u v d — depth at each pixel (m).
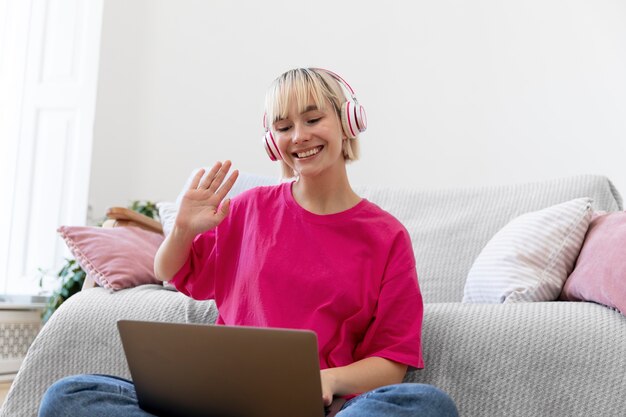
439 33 3.86
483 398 1.47
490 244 1.97
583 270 1.66
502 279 1.79
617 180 3.71
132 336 1.16
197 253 1.50
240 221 1.51
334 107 1.43
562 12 3.80
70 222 3.46
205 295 1.51
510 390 1.45
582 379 1.41
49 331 1.81
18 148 3.56
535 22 3.81
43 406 1.17
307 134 1.38
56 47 3.58
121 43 3.82
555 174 3.74
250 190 1.55
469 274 1.96
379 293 1.39
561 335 1.45
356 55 3.89
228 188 1.40
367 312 1.38
